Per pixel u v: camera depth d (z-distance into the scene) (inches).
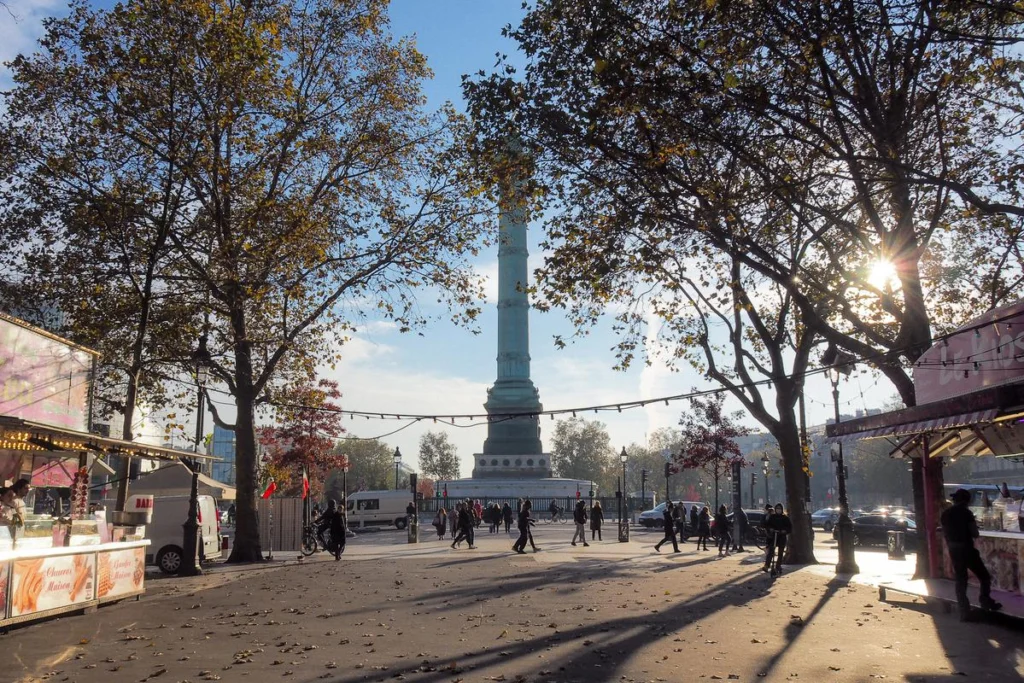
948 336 696.4
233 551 1263.5
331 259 1147.9
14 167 994.1
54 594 591.8
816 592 776.9
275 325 1242.6
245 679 380.2
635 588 810.8
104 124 976.3
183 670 403.5
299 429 2229.3
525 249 3560.5
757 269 716.0
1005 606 557.6
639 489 6048.2
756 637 502.9
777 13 565.6
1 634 531.5
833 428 800.9
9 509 552.4
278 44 1021.8
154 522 1107.9
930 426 607.8
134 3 959.0
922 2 509.7
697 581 890.1
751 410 1198.3
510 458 3550.7
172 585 887.7
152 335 1104.2
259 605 686.5
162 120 975.0
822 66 606.2
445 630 533.3
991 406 533.0
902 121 696.4
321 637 506.9
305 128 1123.3
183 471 1385.3
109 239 1026.1
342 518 1300.4
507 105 687.7
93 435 651.5
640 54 609.9
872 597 732.7
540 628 541.0
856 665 413.1
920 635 512.1
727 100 592.4
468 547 1567.4
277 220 1060.5
